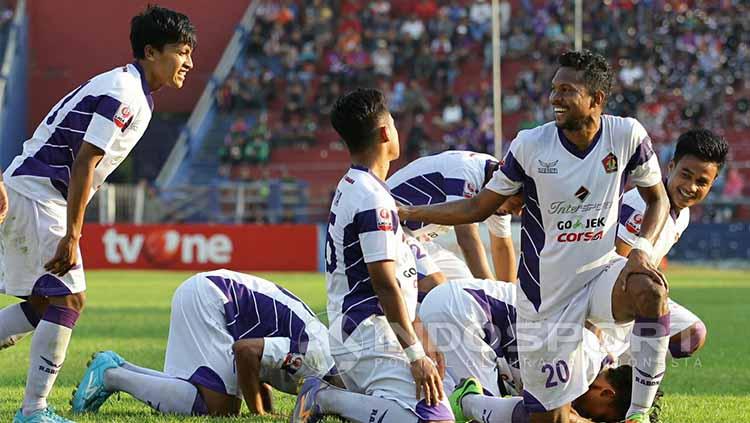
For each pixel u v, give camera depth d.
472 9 146.12
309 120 135.88
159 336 46.16
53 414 23.00
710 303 67.81
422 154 126.38
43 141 22.92
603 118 21.48
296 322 25.50
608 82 21.03
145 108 23.16
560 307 21.78
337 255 20.83
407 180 29.56
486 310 24.98
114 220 113.00
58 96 151.62
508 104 134.25
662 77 134.88
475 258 29.48
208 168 134.12
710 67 135.50
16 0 150.38
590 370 22.61
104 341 43.94
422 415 20.30
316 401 21.58
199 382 24.97
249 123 137.25
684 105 132.12
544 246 21.62
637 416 21.86
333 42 146.88
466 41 144.25
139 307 62.72
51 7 151.50
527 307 22.02
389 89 139.88
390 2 152.50
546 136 21.48
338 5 151.38
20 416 22.78
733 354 41.50
